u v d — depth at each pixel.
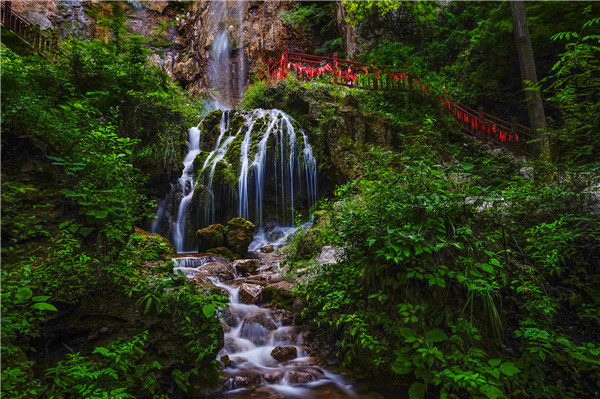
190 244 10.16
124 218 3.72
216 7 25.84
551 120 6.18
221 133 11.96
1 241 2.88
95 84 7.56
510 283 3.70
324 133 10.07
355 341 3.89
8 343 2.46
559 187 4.50
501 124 12.88
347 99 10.78
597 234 3.94
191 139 12.02
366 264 3.95
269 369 4.04
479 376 2.80
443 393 2.94
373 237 3.59
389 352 3.57
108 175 3.76
